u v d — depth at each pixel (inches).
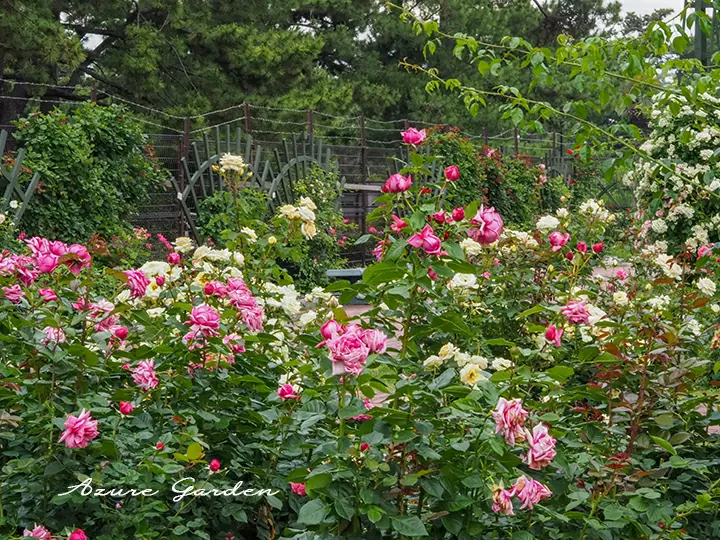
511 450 102.3
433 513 96.7
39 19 628.7
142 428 121.3
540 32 1306.6
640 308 138.9
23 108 765.3
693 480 127.0
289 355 152.5
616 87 179.6
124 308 124.7
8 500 113.7
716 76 163.5
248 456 128.0
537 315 187.5
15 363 123.0
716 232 299.7
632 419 121.0
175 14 755.4
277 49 788.6
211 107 792.3
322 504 92.2
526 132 181.5
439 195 128.0
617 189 828.6
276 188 552.1
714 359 159.0
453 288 165.9
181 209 514.3
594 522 99.7
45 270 121.8
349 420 104.3
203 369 129.5
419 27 180.5
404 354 118.3
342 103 842.8
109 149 465.7
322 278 524.1
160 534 112.1
